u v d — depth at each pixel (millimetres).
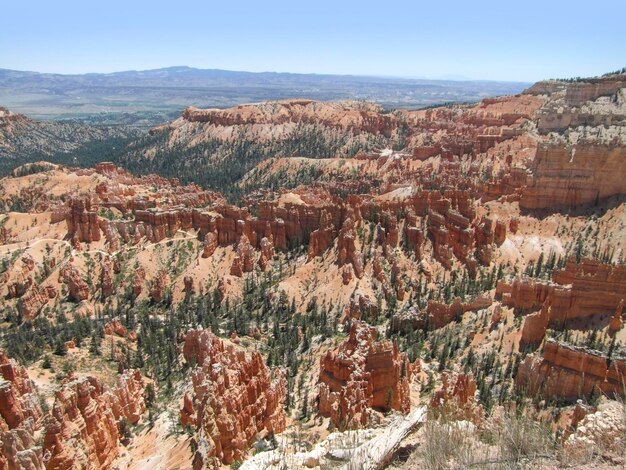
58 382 85500
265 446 58562
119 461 60906
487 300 104312
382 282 128000
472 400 63562
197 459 52531
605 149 139625
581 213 141125
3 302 139375
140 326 124125
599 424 27125
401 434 31922
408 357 87875
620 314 85438
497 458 25031
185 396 70562
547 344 74562
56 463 49156
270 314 128750
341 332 111875
